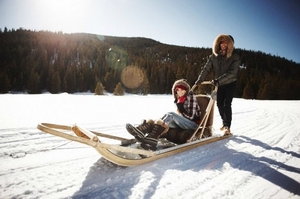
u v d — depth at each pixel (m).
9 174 2.20
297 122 5.80
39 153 2.88
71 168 2.43
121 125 5.04
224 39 3.87
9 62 77.06
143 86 71.62
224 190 2.03
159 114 7.20
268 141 3.83
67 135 2.01
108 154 2.27
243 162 2.78
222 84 3.75
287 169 2.58
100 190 1.96
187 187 2.07
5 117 5.23
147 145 2.88
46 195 1.84
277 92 56.94
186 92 3.43
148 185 2.07
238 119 6.40
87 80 75.31
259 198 1.91
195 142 3.32
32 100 9.62
